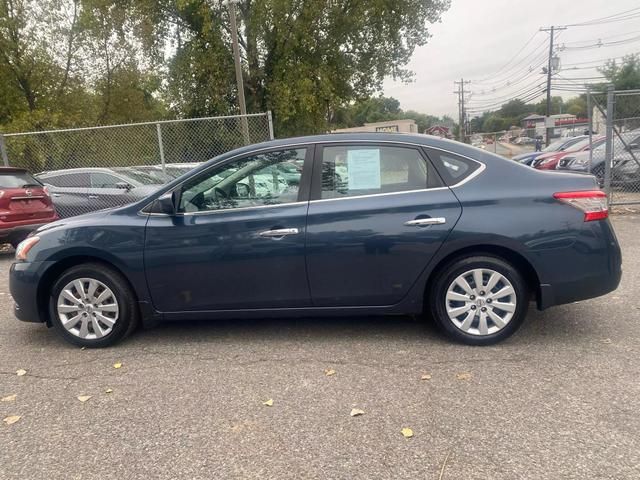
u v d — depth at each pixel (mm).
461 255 3814
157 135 10828
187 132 10867
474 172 3834
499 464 2479
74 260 4188
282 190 3984
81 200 10383
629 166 10156
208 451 2701
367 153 3936
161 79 24047
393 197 3836
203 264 3957
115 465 2617
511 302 3779
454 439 2703
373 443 2703
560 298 3746
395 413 2984
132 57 23016
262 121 10922
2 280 6973
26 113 20328
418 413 2975
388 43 25016
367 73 25312
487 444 2645
